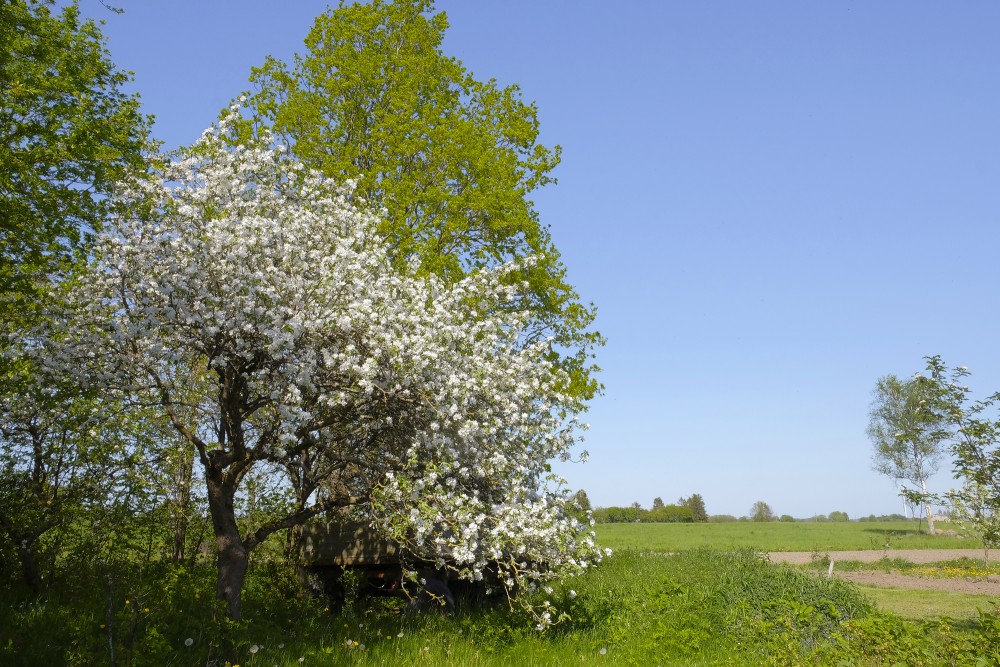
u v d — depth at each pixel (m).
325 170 15.98
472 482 10.26
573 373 18.00
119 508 11.43
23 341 9.95
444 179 17.28
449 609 12.43
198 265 9.20
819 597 13.48
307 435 9.93
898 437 13.12
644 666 9.88
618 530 63.59
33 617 8.51
